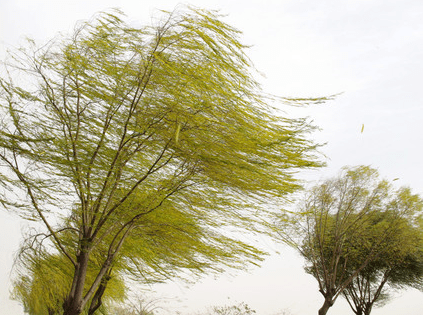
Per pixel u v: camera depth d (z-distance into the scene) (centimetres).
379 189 1655
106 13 615
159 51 592
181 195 658
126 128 603
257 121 580
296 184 599
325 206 1581
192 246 709
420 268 1859
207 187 632
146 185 646
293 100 575
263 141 571
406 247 1677
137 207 646
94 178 612
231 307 1486
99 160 631
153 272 770
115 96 606
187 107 573
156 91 592
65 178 614
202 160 593
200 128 574
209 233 679
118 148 632
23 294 707
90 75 600
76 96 638
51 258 686
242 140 567
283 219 645
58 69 614
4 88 588
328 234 1683
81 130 641
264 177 586
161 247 743
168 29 605
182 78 562
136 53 607
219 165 591
